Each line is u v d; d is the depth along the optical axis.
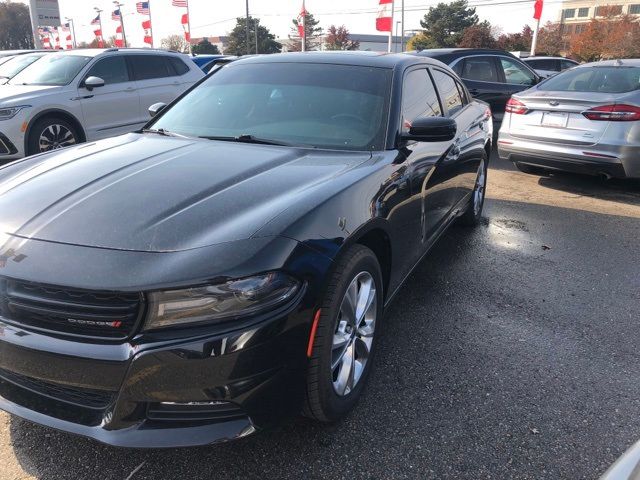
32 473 2.18
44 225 2.08
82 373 1.89
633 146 6.07
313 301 2.07
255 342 1.90
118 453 2.29
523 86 9.79
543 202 6.54
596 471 2.27
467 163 4.60
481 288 4.06
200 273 1.84
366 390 2.76
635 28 46.53
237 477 2.18
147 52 9.12
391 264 2.91
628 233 5.42
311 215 2.17
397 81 3.40
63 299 1.88
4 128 7.07
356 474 2.21
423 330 3.40
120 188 2.34
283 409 2.07
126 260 1.89
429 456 2.32
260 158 2.75
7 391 2.10
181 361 1.83
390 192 2.76
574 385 2.86
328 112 3.24
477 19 62.44
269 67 3.72
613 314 3.70
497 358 3.10
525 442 2.42
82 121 7.98
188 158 2.74
